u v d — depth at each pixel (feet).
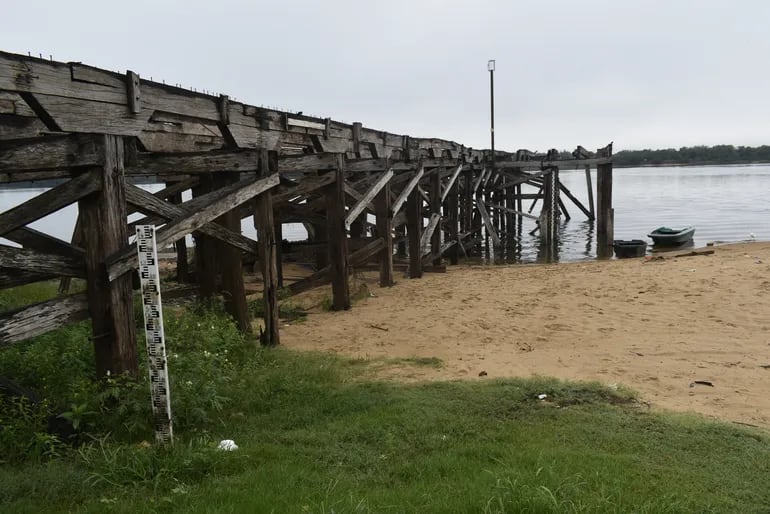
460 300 38.55
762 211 119.14
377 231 43.86
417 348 27.53
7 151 14.44
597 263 55.67
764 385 21.08
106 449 14.24
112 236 16.80
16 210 14.99
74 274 16.58
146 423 15.52
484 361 25.05
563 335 29.04
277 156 26.43
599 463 13.55
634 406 18.72
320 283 36.63
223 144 30.58
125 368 17.10
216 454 13.83
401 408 18.02
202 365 18.65
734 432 16.20
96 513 11.10
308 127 31.40
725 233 85.56
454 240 65.41
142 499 11.76
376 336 29.86
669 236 69.36
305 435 15.87
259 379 20.36
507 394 19.39
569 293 39.09
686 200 159.43
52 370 18.47
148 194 19.17
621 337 28.14
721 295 35.47
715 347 25.81
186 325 23.24
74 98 16.76
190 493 11.97
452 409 18.08
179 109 21.17
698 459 14.33
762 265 44.86
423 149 53.21
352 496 11.54
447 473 13.29
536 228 98.94
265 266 26.43
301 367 22.65
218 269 28.71
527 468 13.19
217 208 22.25
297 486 12.40
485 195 91.40
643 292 37.93
